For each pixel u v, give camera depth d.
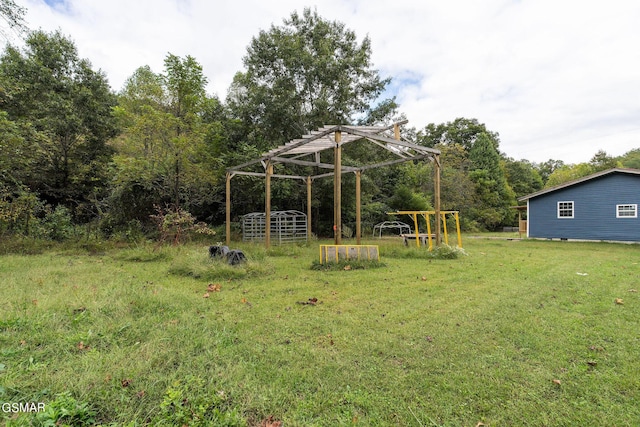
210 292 4.26
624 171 12.88
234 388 1.87
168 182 11.59
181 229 9.08
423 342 2.59
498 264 6.82
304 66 14.39
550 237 14.91
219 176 12.85
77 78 14.64
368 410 1.71
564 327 2.92
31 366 2.00
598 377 2.04
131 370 2.01
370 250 6.65
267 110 14.41
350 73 14.95
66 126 12.70
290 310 3.46
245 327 2.90
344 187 14.86
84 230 10.58
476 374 2.08
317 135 7.33
